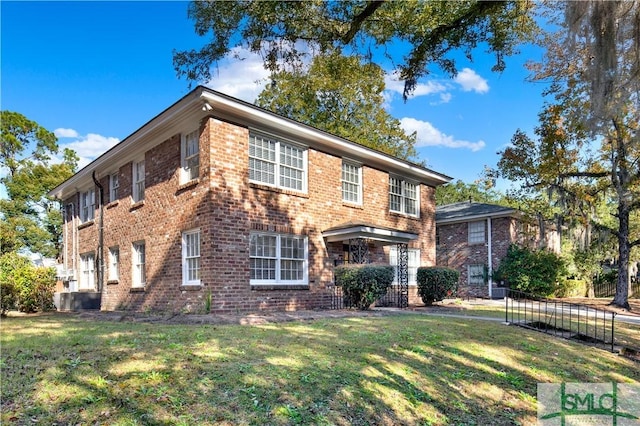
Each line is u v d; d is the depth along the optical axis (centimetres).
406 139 3197
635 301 2284
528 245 2342
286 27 793
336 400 491
